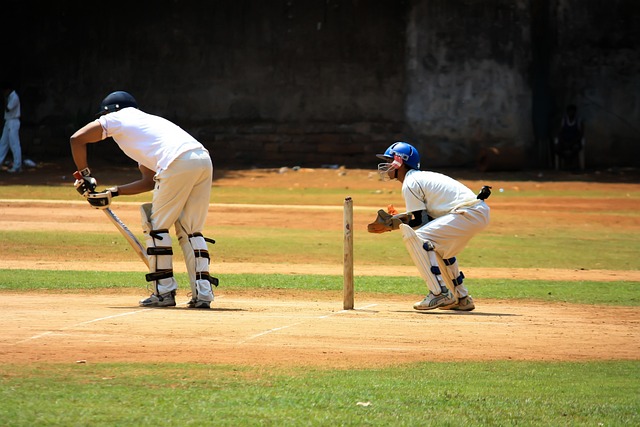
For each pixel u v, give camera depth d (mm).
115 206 82938
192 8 133250
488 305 39688
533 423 20734
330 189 106938
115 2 134000
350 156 131625
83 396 21891
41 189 97938
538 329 33062
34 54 135875
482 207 36969
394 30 130625
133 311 34562
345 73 131625
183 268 52156
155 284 36531
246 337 29906
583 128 127938
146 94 134500
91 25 134625
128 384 23297
